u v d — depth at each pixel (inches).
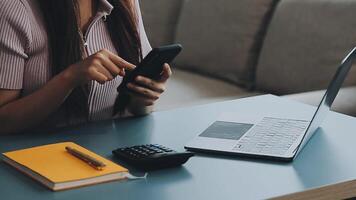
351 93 95.3
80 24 66.6
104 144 59.2
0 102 63.7
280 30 114.0
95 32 69.4
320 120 62.1
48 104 62.6
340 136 61.4
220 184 49.4
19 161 51.9
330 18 107.4
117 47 71.6
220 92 116.4
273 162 54.3
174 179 50.3
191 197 46.8
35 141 60.2
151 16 142.6
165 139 60.9
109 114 70.9
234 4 123.0
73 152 53.4
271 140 58.4
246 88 120.0
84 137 61.3
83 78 60.7
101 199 46.3
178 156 52.7
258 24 119.7
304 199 48.8
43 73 65.7
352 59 61.1
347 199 56.1
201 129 64.1
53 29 65.9
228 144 57.8
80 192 47.4
